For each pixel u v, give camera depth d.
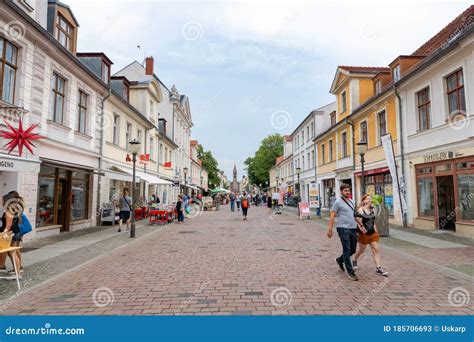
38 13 11.62
